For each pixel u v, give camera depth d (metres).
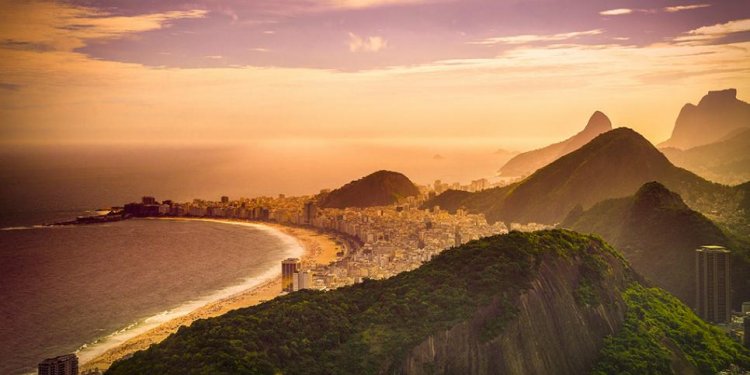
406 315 157.75
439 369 148.00
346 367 143.38
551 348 159.62
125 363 144.88
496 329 154.00
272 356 142.62
